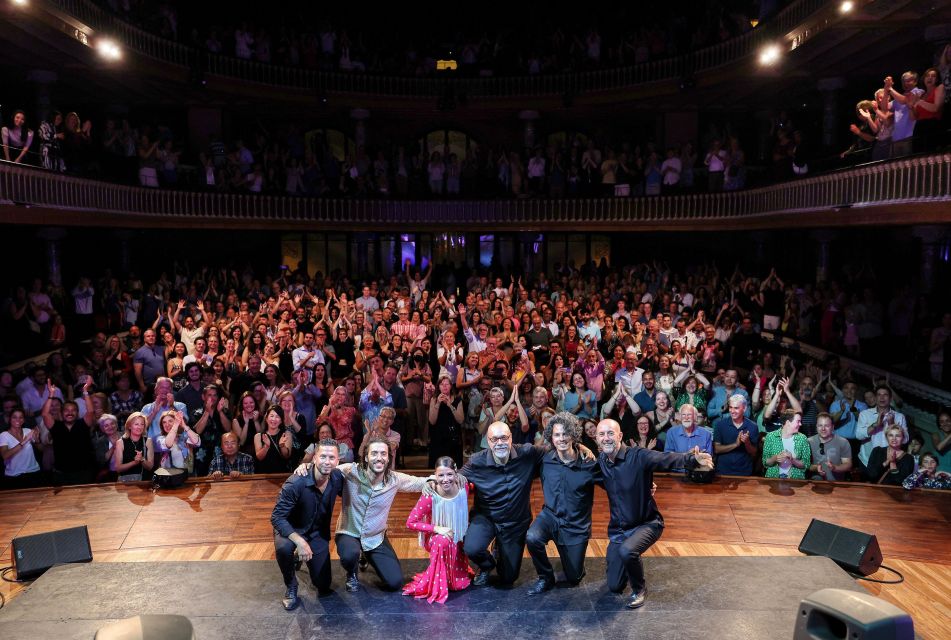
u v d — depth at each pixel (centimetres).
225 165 2212
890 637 456
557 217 2334
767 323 1734
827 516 816
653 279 2078
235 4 2670
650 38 2419
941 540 764
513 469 646
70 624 596
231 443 916
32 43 1728
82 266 2191
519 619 607
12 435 920
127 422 918
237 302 1758
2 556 739
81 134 1688
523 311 1666
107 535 780
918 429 1201
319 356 1291
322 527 645
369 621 605
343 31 2603
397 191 2406
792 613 611
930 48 1647
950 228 1542
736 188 2059
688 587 652
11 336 1445
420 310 1662
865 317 1466
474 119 2800
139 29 1959
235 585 662
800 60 1795
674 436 913
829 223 1588
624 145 2352
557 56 2634
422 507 648
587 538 651
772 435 922
